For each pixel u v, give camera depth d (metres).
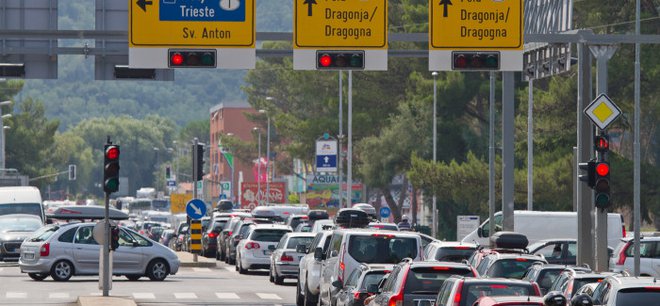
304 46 81.31
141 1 80.38
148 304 83.44
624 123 166.38
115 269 105.00
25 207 151.25
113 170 81.44
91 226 104.94
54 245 103.19
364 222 106.44
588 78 89.38
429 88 198.12
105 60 92.50
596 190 77.69
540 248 97.50
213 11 80.94
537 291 46.91
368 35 81.56
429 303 52.72
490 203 128.50
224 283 106.81
